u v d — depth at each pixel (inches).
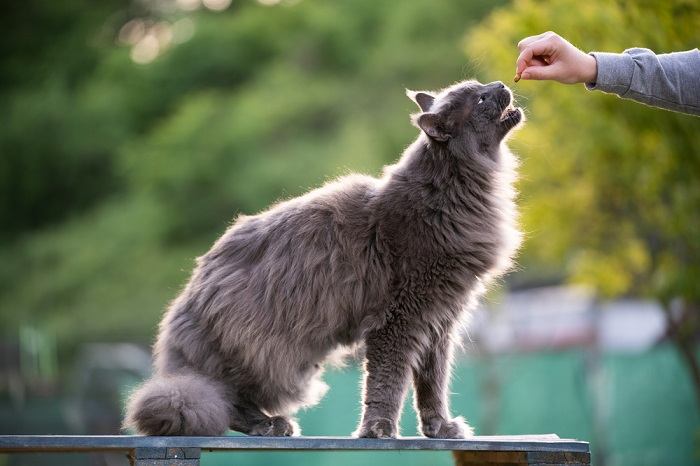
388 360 205.3
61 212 912.3
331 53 846.5
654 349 518.6
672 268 409.1
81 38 949.8
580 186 432.1
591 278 459.5
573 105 394.6
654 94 170.1
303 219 210.1
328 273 205.8
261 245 210.5
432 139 210.5
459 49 781.3
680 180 378.0
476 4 812.6
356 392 478.3
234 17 904.9
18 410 507.2
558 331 752.3
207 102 803.4
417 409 216.4
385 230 207.3
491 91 221.0
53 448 179.5
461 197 211.8
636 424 519.8
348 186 217.8
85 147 877.2
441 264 206.7
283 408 215.5
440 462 492.1
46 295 807.7
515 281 922.1
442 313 209.6
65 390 580.7
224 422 193.3
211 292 207.9
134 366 538.0
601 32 354.3
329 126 794.8
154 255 782.5
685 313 439.5
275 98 795.4
